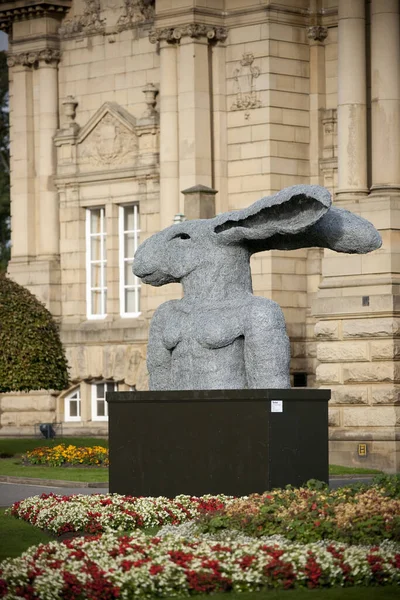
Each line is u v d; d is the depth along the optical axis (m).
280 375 26.38
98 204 52.78
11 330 45.91
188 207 45.22
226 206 48.72
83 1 53.34
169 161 49.22
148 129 50.91
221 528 23.45
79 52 53.47
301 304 48.22
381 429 42.44
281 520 22.95
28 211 54.53
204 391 26.16
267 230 26.38
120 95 52.25
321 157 48.38
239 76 48.41
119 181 52.06
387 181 43.50
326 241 26.72
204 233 27.41
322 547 21.59
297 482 25.66
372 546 22.05
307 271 48.34
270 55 47.72
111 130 52.22
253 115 48.06
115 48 52.38
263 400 25.41
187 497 26.14
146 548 21.56
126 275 52.47
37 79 54.38
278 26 47.94
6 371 45.78
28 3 53.53
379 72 44.00
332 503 23.53
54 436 51.47
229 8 48.66
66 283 53.81
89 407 52.78
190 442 26.38
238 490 25.70
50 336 46.88
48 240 54.06
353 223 26.64
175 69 49.19
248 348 26.48
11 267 54.88
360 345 42.88
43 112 53.97
